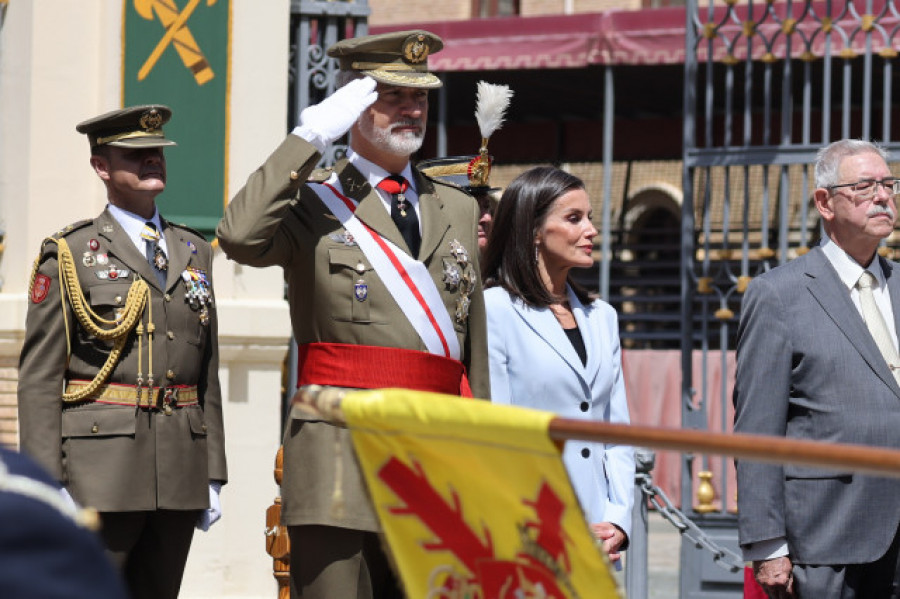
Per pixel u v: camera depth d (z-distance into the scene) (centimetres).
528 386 1280
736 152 2259
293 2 2092
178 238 1438
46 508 368
